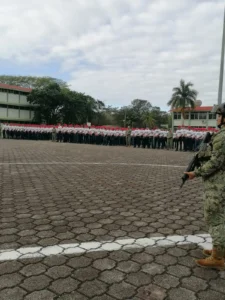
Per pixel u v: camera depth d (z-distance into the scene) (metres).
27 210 4.62
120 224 4.04
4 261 2.90
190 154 15.97
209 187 2.80
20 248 3.20
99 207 4.87
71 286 2.47
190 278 2.64
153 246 3.32
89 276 2.64
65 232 3.69
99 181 7.25
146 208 4.88
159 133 20.88
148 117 67.38
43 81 61.72
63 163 10.75
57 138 28.41
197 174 2.79
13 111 55.78
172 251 3.20
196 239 3.54
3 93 53.97
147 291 2.42
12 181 7.07
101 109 70.06
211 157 2.70
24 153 14.57
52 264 2.85
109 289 2.44
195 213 4.66
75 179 7.46
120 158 12.99
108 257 3.03
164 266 2.86
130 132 22.78
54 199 5.35
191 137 18.47
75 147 19.95
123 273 2.71
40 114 55.09
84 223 4.05
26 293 2.36
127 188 6.48
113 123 73.25
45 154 14.23
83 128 26.17
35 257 3.00
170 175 8.48
